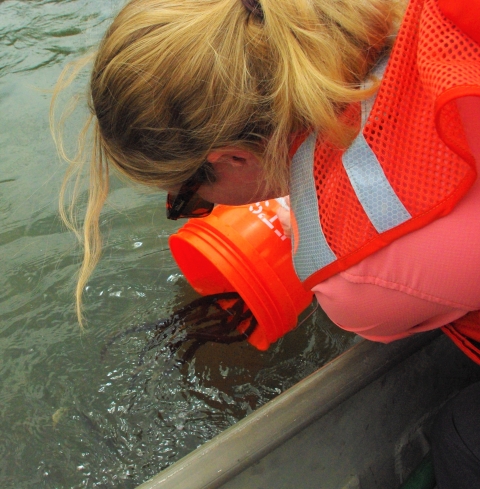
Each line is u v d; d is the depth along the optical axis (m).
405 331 0.83
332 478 0.98
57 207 1.80
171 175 0.74
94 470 1.18
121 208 1.81
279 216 1.23
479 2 0.49
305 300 1.28
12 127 2.18
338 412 0.94
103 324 1.47
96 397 1.31
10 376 1.35
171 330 1.44
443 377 1.11
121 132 0.70
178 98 0.65
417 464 1.10
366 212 0.63
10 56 2.74
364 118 0.62
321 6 0.64
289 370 1.38
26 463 1.19
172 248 1.37
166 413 1.29
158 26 0.65
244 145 0.69
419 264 0.65
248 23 0.65
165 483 0.79
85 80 2.39
